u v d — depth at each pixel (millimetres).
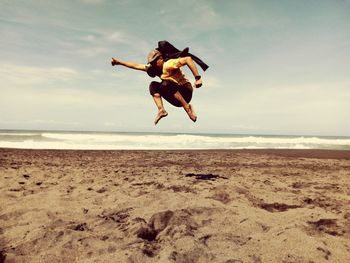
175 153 16281
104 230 3873
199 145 28250
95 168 9766
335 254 3139
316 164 12172
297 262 2926
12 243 3428
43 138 28672
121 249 3238
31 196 5461
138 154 15359
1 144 21062
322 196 5898
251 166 11109
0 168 8992
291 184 7324
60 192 5914
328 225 4094
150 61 3619
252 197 5496
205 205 4379
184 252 3068
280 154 16812
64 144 23219
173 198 4895
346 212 4734
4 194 5645
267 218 4148
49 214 4410
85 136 32188
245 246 3211
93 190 6207
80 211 4656
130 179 7469
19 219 4234
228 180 7309
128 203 4922
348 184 7488
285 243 3256
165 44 3678
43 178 7582
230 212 4199
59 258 3070
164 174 8406
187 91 3584
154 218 3984
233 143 32562
